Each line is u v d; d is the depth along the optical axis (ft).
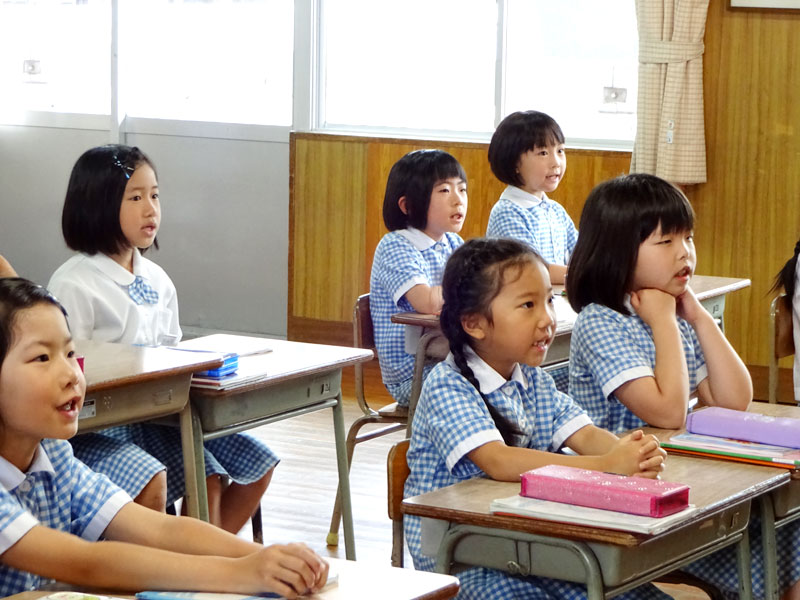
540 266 7.49
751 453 7.54
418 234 13.50
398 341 13.01
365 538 12.62
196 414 9.40
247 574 5.11
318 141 20.85
